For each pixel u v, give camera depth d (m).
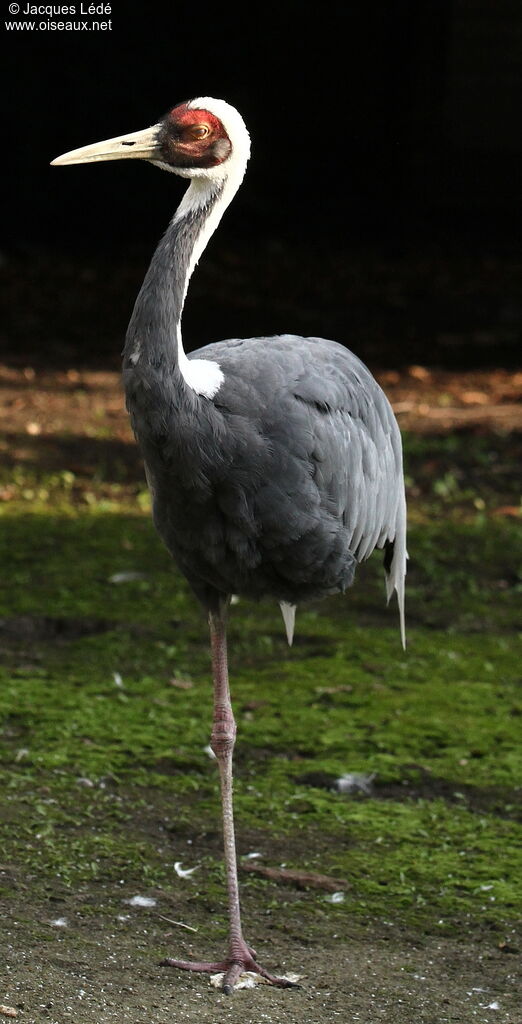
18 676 11.19
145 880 8.01
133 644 12.11
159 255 7.04
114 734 10.04
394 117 33.84
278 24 32.94
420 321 27.59
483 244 33.84
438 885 8.18
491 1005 6.84
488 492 17.42
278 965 7.18
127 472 17.78
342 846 8.62
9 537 14.89
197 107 7.28
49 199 31.33
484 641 12.59
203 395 7.06
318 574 7.80
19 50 30.47
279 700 10.94
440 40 33.25
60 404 20.84
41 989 6.59
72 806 8.87
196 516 7.32
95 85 31.09
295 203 34.31
